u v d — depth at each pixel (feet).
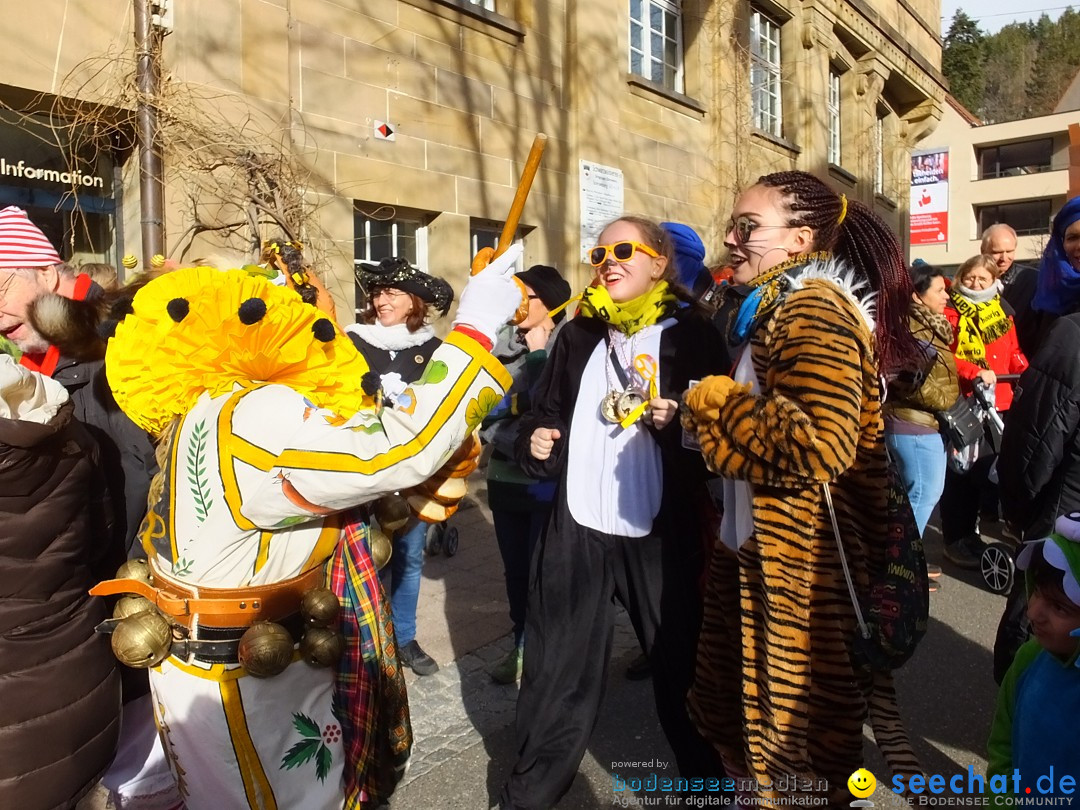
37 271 6.64
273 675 4.82
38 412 4.95
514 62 23.90
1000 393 15.70
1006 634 8.19
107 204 16.61
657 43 31.19
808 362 5.08
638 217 8.00
